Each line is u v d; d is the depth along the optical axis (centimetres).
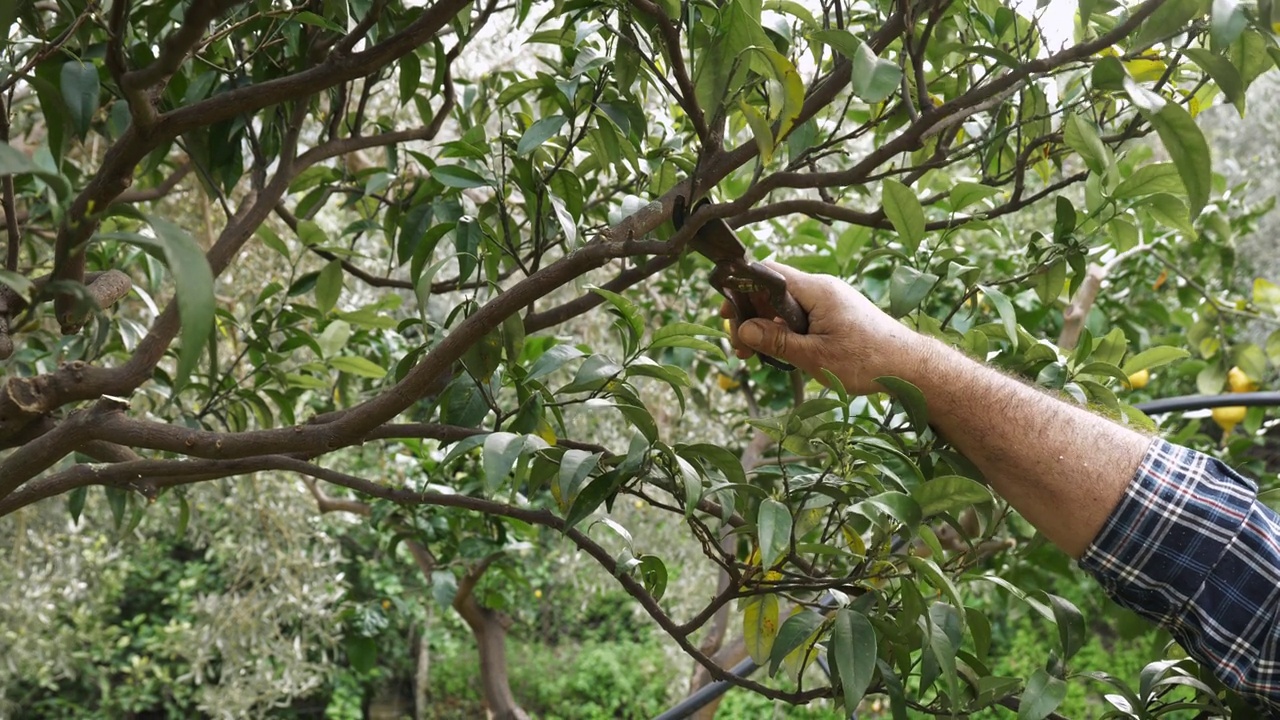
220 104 63
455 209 114
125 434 75
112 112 99
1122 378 101
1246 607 81
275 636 306
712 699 136
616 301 80
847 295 89
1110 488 84
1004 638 521
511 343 90
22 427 75
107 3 96
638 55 90
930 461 92
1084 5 77
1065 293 173
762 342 89
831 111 124
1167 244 209
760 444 180
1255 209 237
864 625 73
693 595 289
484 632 176
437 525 155
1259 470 204
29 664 389
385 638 561
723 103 78
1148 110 75
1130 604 86
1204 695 88
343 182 140
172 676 520
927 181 142
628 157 101
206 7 51
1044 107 106
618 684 564
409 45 67
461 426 91
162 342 78
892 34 82
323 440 75
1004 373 90
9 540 297
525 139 96
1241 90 77
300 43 101
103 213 61
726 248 79
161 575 557
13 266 77
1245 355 204
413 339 188
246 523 275
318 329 131
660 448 74
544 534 321
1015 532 192
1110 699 88
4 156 46
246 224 100
